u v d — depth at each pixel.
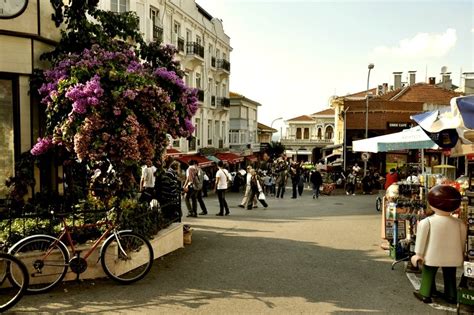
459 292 5.22
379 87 50.47
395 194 8.16
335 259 8.05
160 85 8.70
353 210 16.52
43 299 5.73
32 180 8.21
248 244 9.34
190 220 13.22
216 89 40.16
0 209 7.75
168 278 6.73
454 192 5.67
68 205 8.28
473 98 5.23
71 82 7.10
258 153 57.88
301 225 12.20
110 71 7.11
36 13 8.45
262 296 5.96
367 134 34.06
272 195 25.50
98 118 6.69
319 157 64.88
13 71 8.21
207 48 36.72
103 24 9.42
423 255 5.72
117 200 7.28
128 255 6.64
